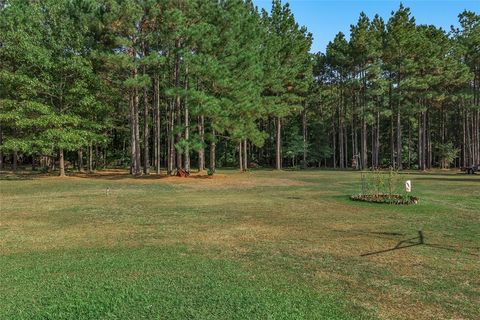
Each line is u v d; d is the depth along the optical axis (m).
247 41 31.83
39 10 29.00
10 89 27.22
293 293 5.12
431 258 6.82
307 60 44.59
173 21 25.92
